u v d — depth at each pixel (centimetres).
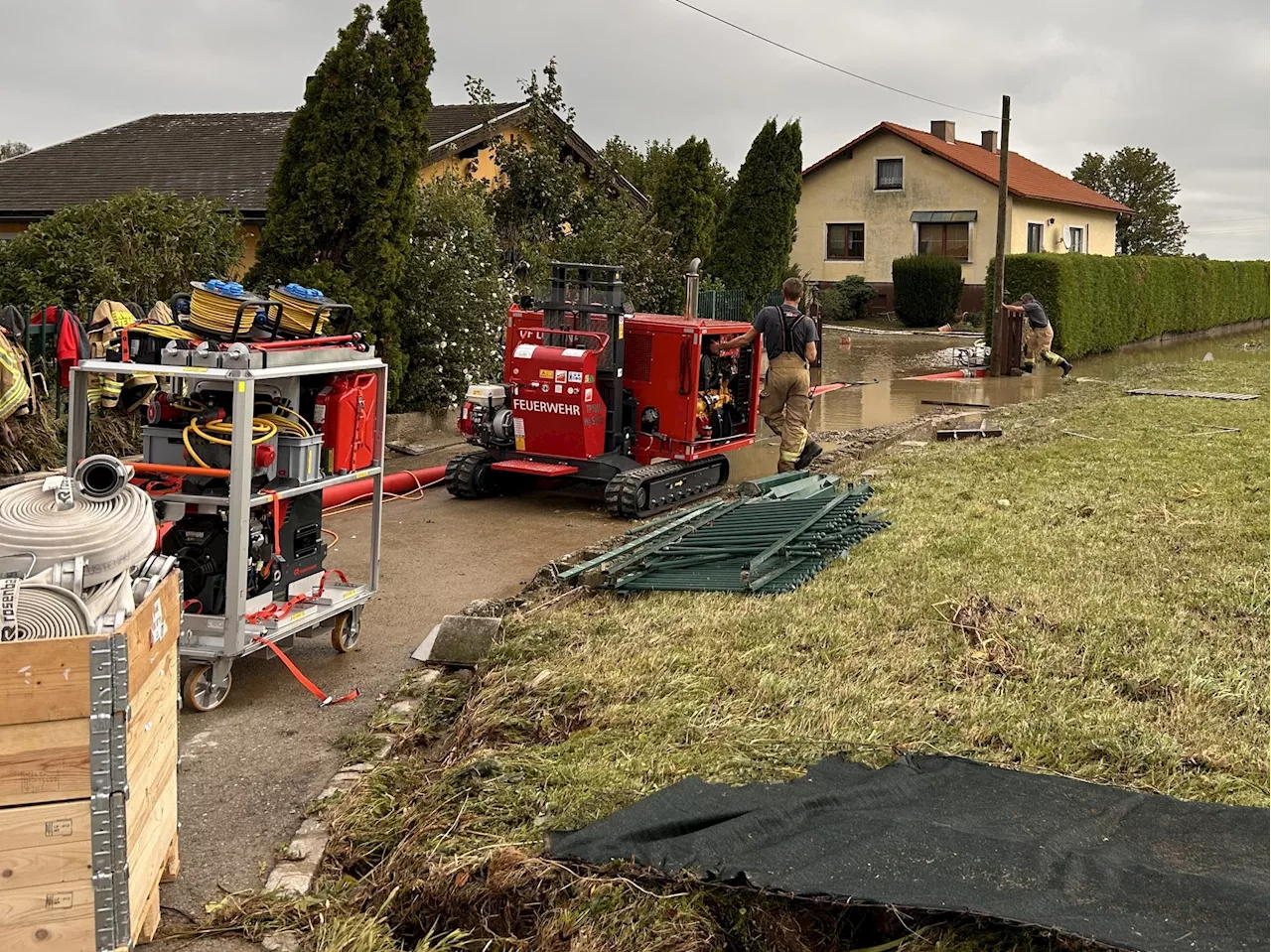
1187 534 778
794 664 531
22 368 877
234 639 525
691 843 344
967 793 382
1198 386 1889
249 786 459
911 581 666
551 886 340
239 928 357
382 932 348
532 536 887
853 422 1504
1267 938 280
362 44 1191
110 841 306
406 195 1230
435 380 1322
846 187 3928
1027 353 2241
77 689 298
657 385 998
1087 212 4159
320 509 616
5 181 1802
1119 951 277
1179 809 368
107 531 358
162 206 1138
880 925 322
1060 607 611
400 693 552
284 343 541
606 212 1988
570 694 498
